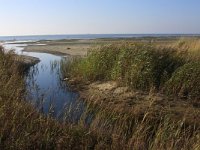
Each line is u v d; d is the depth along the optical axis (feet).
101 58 41.14
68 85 40.50
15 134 18.43
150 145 20.38
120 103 30.27
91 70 41.29
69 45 144.25
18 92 25.84
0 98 22.13
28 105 23.98
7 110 20.68
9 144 17.54
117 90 34.53
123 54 37.63
